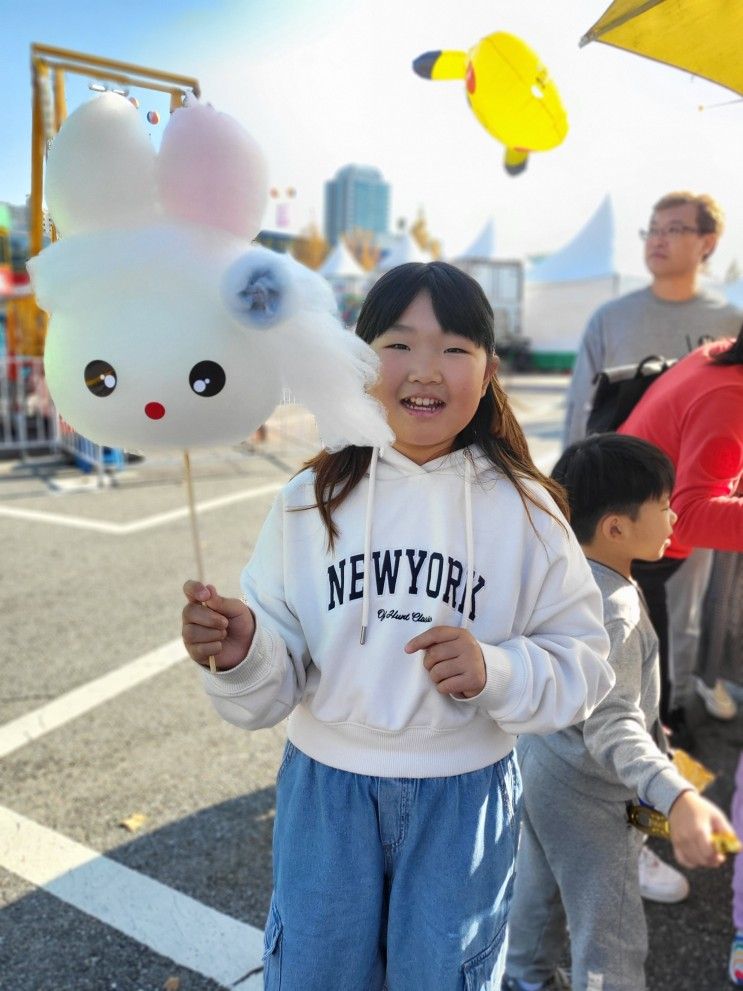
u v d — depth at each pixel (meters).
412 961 1.35
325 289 1.11
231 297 1.02
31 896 2.32
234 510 6.75
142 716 3.37
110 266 1.04
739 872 2.12
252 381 1.11
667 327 3.31
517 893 1.98
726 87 1.95
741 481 2.25
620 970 1.73
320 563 1.40
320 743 1.40
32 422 9.59
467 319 1.30
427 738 1.34
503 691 1.27
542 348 25.16
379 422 1.19
